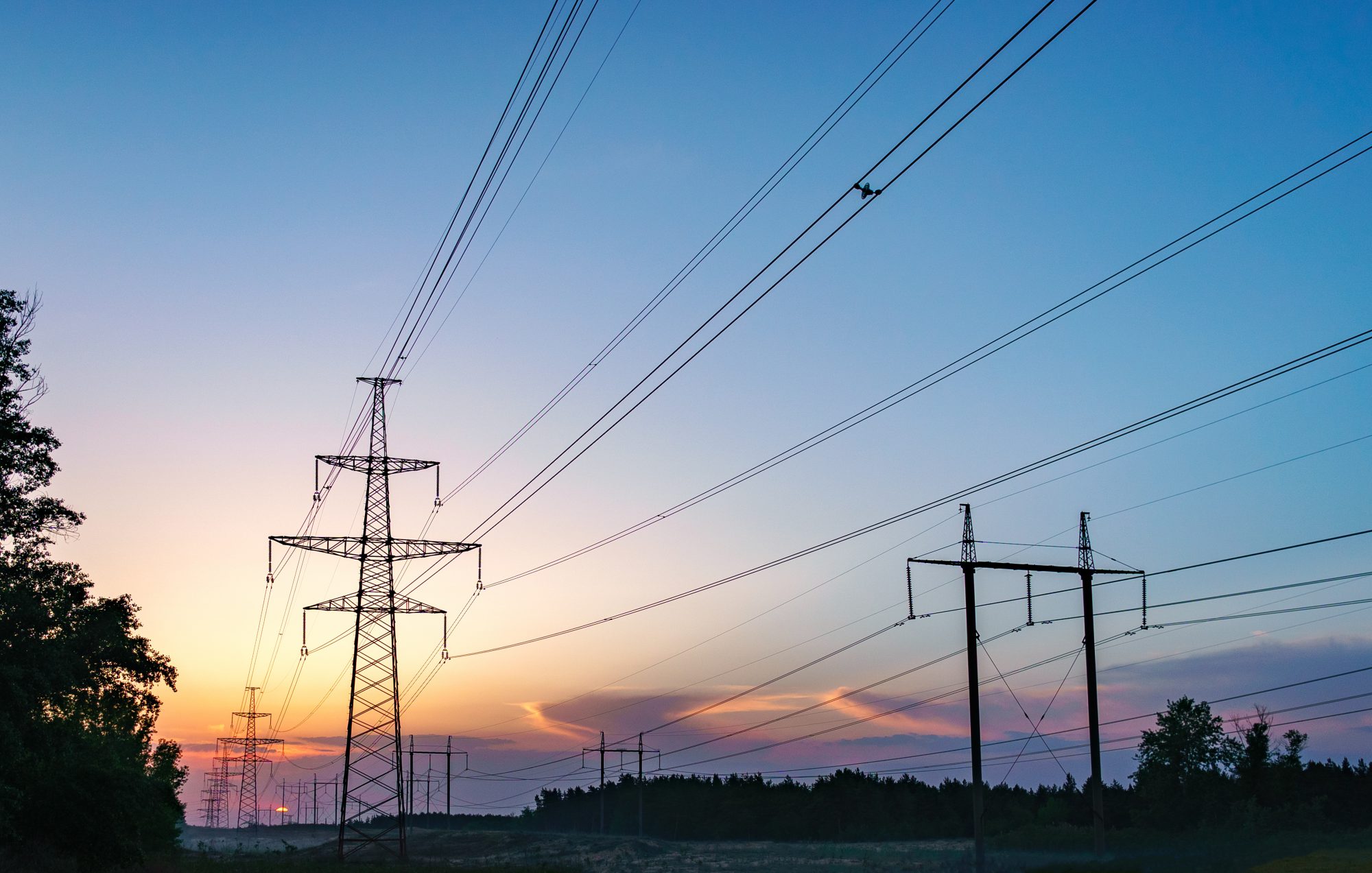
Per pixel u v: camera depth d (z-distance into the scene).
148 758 96.81
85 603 57.16
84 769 60.78
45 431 52.03
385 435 80.69
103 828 59.44
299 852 133.12
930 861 82.88
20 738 52.66
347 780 81.69
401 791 82.19
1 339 50.56
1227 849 68.94
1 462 50.28
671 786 198.62
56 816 58.59
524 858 110.88
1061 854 76.00
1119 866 58.09
